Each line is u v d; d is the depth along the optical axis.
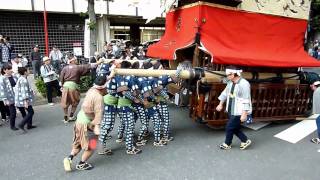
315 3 21.70
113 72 5.41
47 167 5.13
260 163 5.27
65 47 17.75
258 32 7.29
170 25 8.75
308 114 8.30
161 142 6.10
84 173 4.90
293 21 7.72
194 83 6.63
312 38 24.94
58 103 9.95
